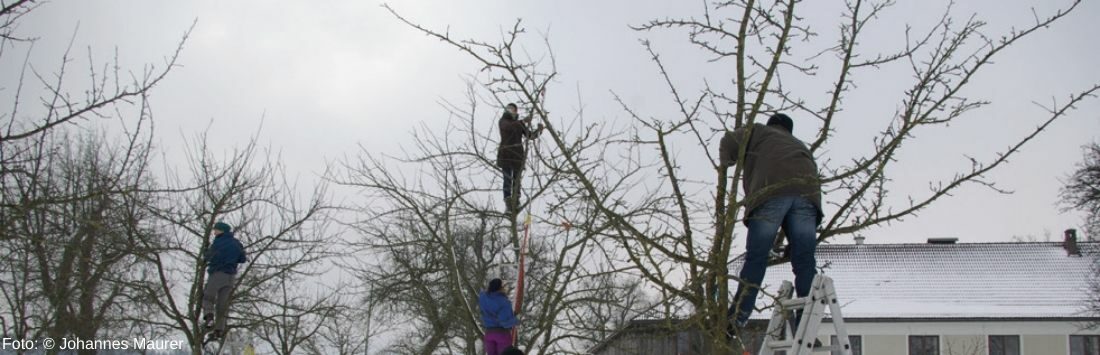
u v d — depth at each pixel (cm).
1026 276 3706
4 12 598
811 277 545
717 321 509
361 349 1320
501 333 889
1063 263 3759
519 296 900
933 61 520
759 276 548
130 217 941
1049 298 3569
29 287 941
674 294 518
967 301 3572
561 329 928
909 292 3634
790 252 573
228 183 1138
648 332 777
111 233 876
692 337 645
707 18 540
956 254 3856
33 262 890
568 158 539
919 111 516
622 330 852
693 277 516
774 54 509
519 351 750
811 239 544
